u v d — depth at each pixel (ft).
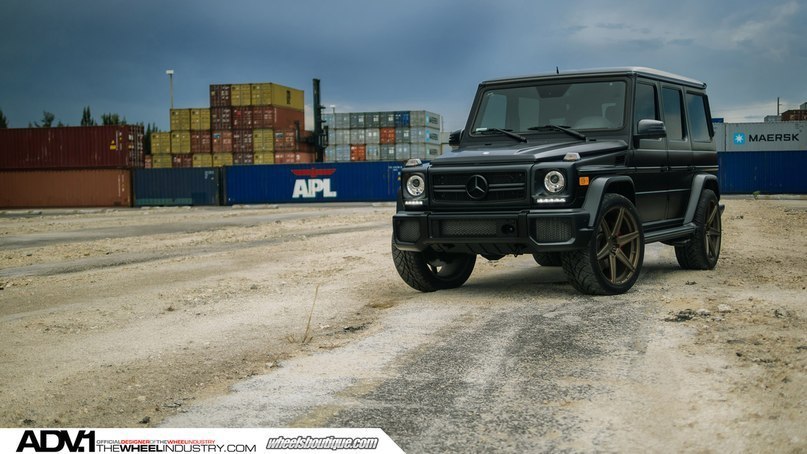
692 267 26.66
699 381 12.41
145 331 18.70
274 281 27.20
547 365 13.84
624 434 10.32
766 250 33.12
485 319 18.11
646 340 15.35
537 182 20.13
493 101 24.68
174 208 118.93
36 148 132.05
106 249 43.91
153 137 168.66
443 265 24.12
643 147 23.30
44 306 23.49
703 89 28.99
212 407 12.28
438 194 21.42
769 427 10.23
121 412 12.30
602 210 20.48
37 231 64.13
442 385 12.92
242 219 75.20
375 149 171.53
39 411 12.53
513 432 10.57
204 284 26.99
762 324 16.30
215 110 166.50
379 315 19.53
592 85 23.50
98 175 130.11
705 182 27.04
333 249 39.01
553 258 27.84
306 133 171.73
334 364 14.62
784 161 114.11
